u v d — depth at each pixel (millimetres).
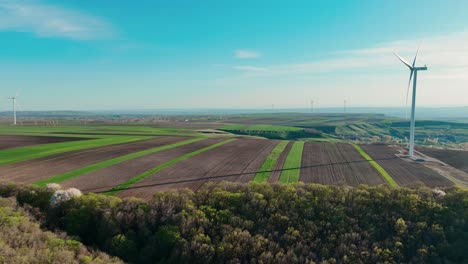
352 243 25578
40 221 26734
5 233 22734
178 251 24531
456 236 25734
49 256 21203
